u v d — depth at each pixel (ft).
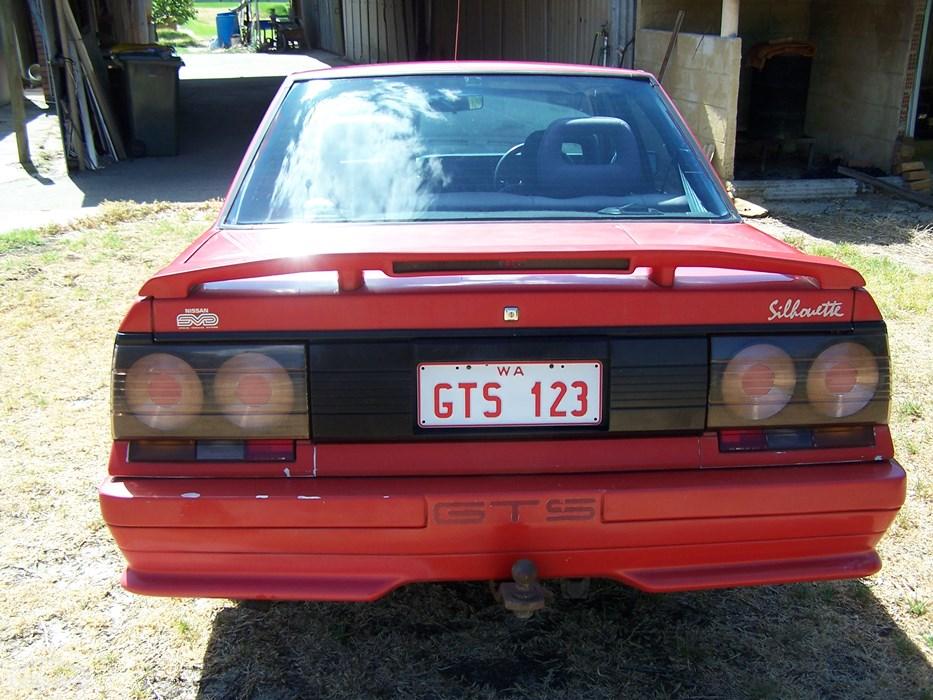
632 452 7.24
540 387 7.14
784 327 7.25
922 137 36.94
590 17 35.42
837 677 8.36
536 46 41.11
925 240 24.25
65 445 12.90
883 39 30.99
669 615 9.33
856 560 7.63
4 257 21.65
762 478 7.26
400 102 10.21
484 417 7.15
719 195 9.66
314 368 7.00
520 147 9.80
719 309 7.15
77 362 15.84
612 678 8.38
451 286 7.12
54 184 31.30
